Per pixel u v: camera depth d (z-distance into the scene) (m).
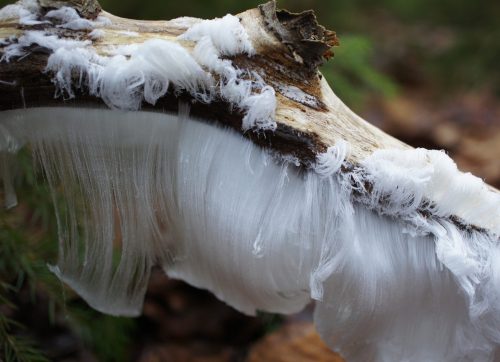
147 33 0.34
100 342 0.46
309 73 0.34
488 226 0.34
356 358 0.36
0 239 0.43
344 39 0.63
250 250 0.34
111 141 0.34
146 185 0.35
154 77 0.33
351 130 0.34
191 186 0.34
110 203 0.35
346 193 0.33
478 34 1.03
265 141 0.33
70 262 0.37
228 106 0.33
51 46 0.33
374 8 1.17
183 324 0.51
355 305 0.34
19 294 0.48
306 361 0.46
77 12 0.34
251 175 0.34
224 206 0.34
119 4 0.69
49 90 0.33
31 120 0.34
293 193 0.34
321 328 0.36
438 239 0.33
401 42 1.17
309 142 0.33
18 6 0.34
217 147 0.34
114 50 0.33
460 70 1.03
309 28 0.34
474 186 0.33
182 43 0.34
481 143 0.91
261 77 0.34
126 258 0.36
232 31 0.33
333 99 0.35
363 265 0.33
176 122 0.34
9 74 0.33
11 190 0.37
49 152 0.35
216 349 0.51
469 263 0.33
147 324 0.51
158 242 0.37
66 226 0.36
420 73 1.13
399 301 0.34
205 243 0.35
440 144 0.92
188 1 0.70
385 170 0.33
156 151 0.34
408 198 0.33
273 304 0.37
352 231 0.33
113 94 0.33
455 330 0.34
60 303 0.44
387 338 0.35
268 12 0.34
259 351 0.47
